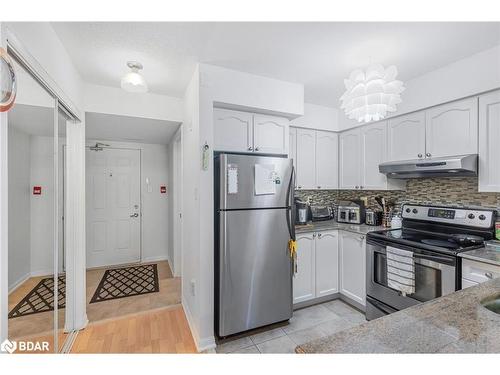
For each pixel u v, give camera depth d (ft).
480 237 6.75
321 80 7.96
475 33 5.49
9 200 4.42
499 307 3.40
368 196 10.67
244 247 7.01
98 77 7.59
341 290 9.27
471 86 6.47
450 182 7.93
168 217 14.42
